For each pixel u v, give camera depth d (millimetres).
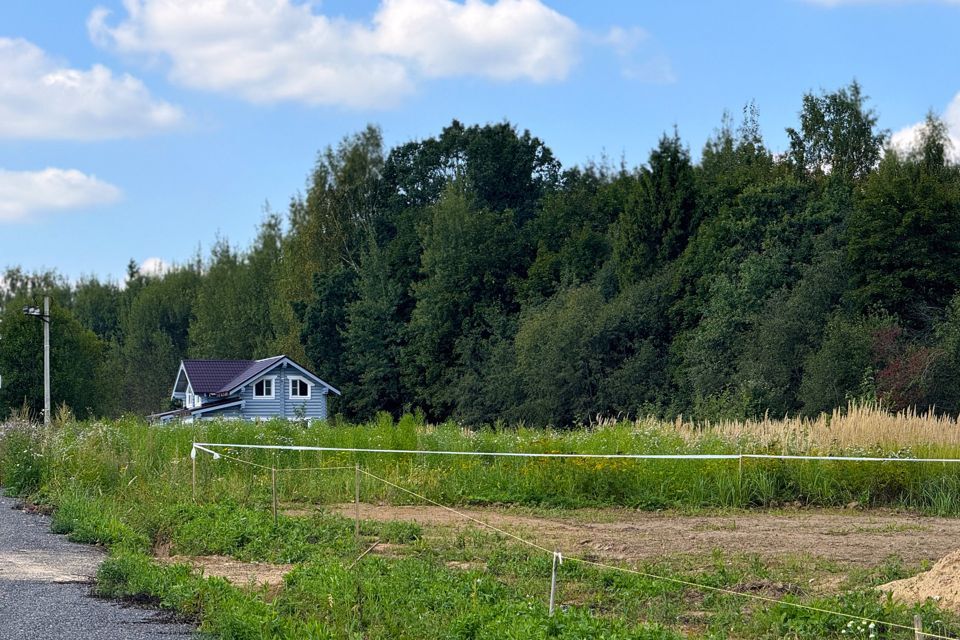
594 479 20156
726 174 60062
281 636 9219
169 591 11133
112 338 112062
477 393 61469
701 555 14219
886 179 46156
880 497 20078
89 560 13938
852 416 23703
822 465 20156
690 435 23719
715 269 51375
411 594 10570
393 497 20031
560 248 65938
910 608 10242
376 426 26562
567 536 15867
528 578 12219
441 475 20875
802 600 10664
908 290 44250
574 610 9648
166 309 109000
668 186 57469
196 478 20734
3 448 23594
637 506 19406
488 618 9312
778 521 17984
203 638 9547
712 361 48156
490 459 22016
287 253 83688
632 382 53062
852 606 10156
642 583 11781
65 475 21328
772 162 63938
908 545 15336
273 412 61344
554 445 22188
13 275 140750
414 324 67312
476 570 12180
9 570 13102
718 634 9539
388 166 82062
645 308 54469
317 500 20078
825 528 17141
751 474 20062
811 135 62750
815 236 49125
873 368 41750
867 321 43531
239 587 11375
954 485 19859
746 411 43625
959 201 45062
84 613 10602
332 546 14438
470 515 18359
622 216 59125
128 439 23828
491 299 65812
